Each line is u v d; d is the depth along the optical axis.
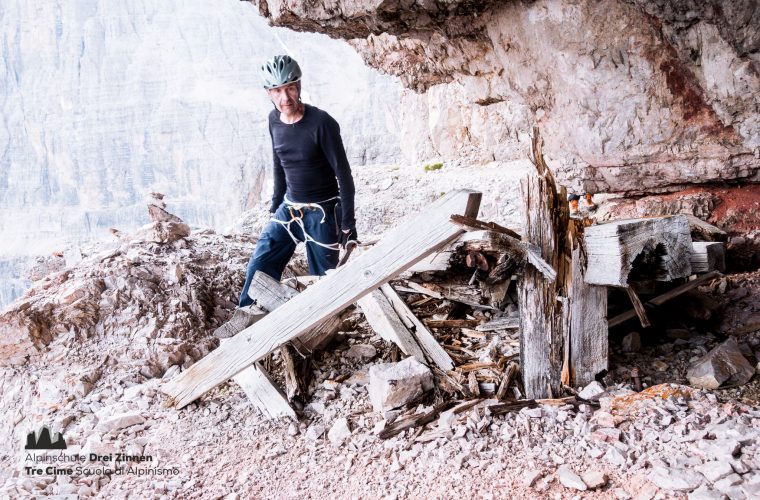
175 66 91.56
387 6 5.76
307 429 3.15
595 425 2.68
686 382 3.10
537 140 2.89
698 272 3.32
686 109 5.04
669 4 4.50
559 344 2.99
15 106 93.00
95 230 87.50
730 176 4.94
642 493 2.22
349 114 61.34
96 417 3.60
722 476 2.17
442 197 2.72
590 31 5.27
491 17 5.99
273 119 3.88
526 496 2.34
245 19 92.62
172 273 4.72
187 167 87.81
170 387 3.66
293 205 4.02
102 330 4.34
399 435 2.90
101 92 90.62
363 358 3.75
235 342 3.42
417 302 4.07
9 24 94.06
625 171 5.61
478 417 2.87
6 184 92.00
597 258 2.90
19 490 2.94
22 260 84.25
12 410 3.96
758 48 4.28
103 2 93.50
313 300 3.15
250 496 2.69
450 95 13.42
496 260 3.20
